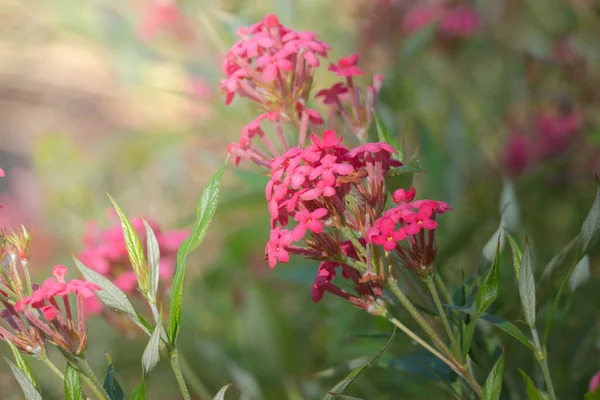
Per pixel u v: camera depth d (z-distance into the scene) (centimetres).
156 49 120
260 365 89
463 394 66
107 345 98
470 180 105
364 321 85
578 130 107
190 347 91
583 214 101
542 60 114
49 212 117
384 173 62
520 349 70
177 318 60
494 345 67
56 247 117
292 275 88
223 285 104
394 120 82
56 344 60
